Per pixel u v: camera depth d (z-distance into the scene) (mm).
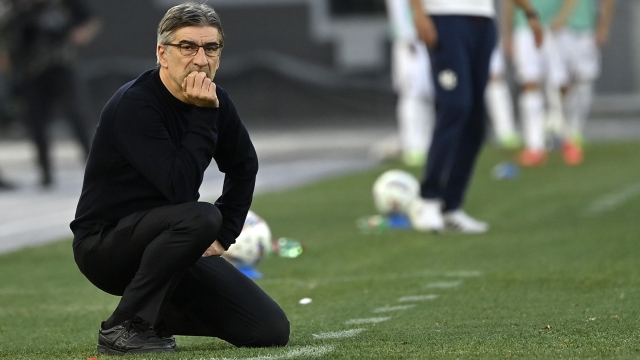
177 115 17719
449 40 33906
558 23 53469
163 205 17922
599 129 81438
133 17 106312
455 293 24484
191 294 18188
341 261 30281
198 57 17219
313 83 104438
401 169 57594
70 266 31391
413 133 59438
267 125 100688
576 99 56500
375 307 23141
